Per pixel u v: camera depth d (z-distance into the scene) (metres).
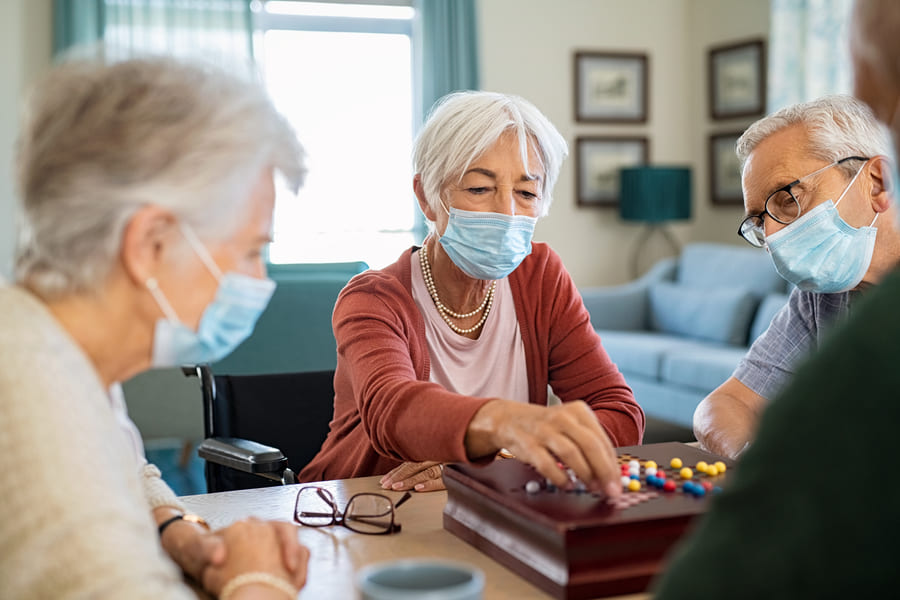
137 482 0.89
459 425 1.22
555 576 0.95
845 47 0.70
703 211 6.85
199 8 5.78
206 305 0.91
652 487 1.10
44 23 5.59
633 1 6.71
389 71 6.25
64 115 0.84
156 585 0.74
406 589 0.74
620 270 6.81
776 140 1.55
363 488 1.45
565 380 1.84
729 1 6.50
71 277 0.84
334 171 6.20
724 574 0.58
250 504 1.36
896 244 1.55
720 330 5.14
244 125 0.88
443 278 1.78
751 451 0.61
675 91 6.85
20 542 0.71
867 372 0.57
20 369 0.77
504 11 6.41
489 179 1.66
